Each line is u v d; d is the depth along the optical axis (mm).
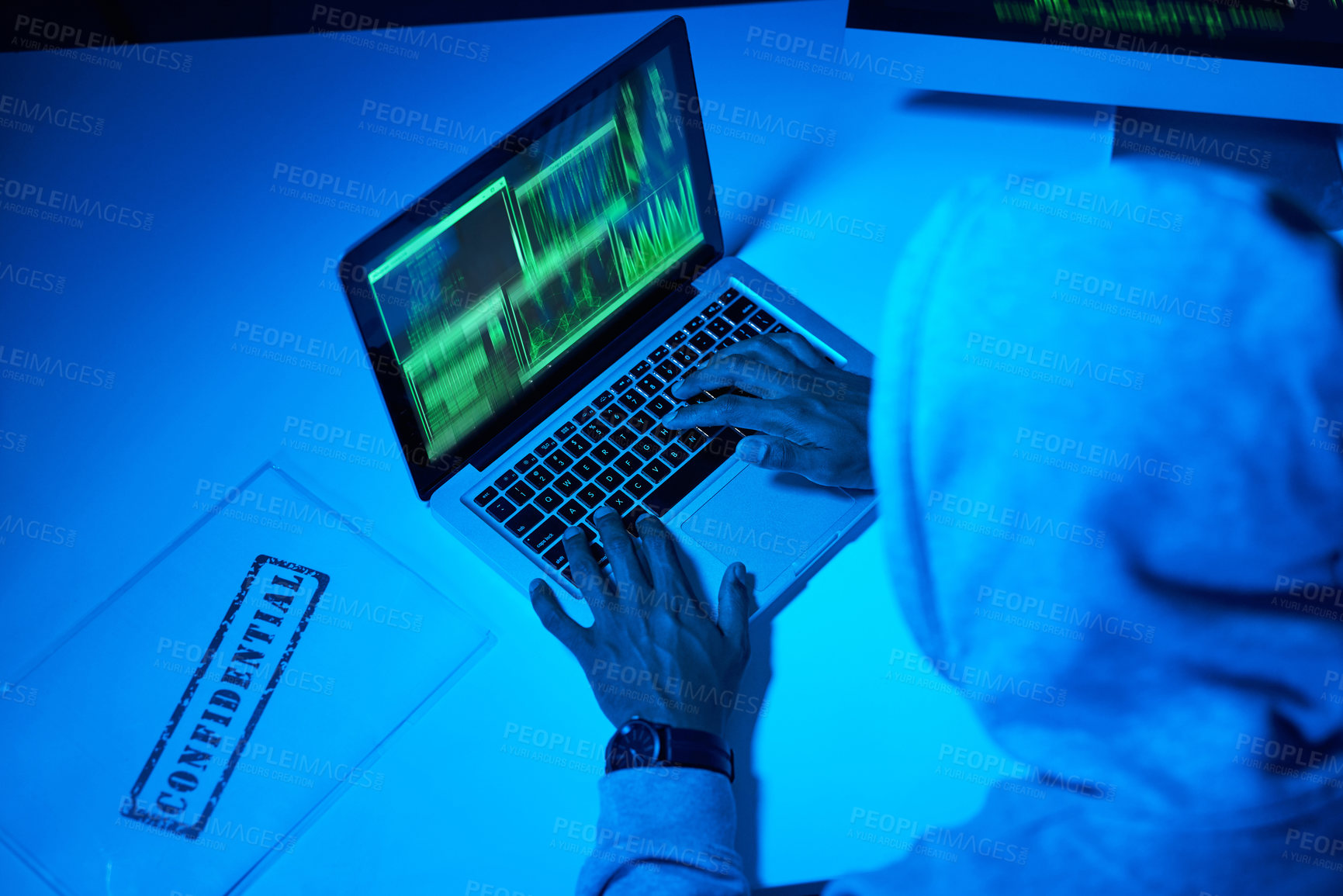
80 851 777
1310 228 573
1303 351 557
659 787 755
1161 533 574
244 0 1299
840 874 768
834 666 855
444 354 846
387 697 842
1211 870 666
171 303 1069
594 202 889
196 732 823
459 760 820
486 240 823
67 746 815
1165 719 625
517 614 879
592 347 987
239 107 1218
